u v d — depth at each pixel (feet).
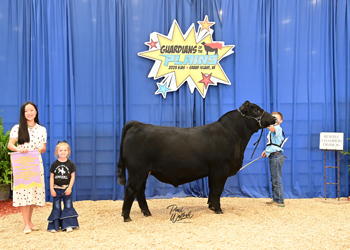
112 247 10.07
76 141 18.02
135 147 13.17
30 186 11.58
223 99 18.62
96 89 18.01
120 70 17.95
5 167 16.21
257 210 15.01
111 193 18.10
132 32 18.19
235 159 14.17
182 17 18.52
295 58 18.57
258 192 18.58
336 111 18.67
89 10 17.97
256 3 18.51
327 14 18.69
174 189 18.47
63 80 17.78
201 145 13.60
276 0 18.56
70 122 18.03
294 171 18.60
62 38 17.79
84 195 18.02
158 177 13.79
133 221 13.20
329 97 18.80
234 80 18.61
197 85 18.33
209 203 14.99
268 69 18.61
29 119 12.04
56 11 17.74
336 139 17.31
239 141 14.42
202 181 18.38
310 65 18.69
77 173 17.94
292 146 18.54
